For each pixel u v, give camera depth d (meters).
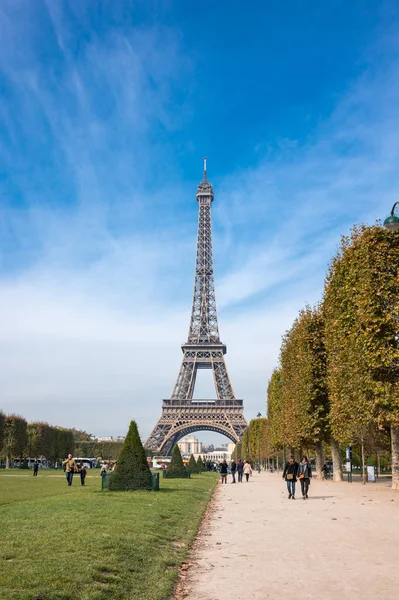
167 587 20.59
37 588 18.03
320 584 21.03
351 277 65.50
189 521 39.53
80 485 78.44
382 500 54.91
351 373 65.25
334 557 25.89
